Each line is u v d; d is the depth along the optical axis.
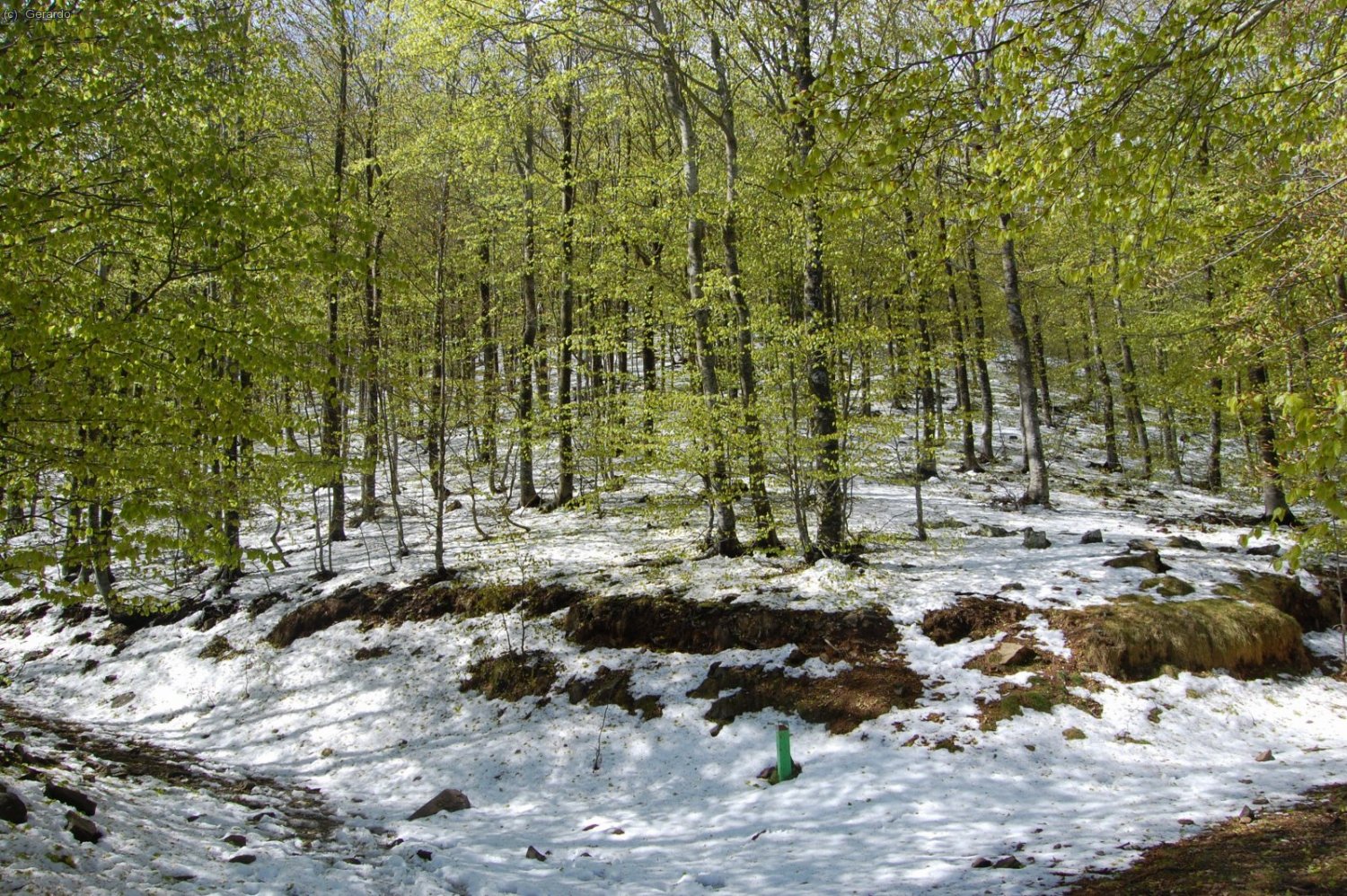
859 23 12.96
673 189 13.80
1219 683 8.87
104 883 4.76
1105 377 21.02
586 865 6.68
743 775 8.53
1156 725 8.25
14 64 5.41
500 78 13.59
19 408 5.62
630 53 11.98
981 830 6.62
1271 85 5.57
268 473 8.23
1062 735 8.23
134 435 6.55
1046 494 15.70
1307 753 7.59
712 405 12.02
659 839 7.33
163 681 12.52
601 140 19.61
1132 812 6.63
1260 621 9.34
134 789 7.54
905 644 9.96
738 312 12.45
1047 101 5.15
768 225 12.66
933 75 5.02
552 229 15.60
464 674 11.18
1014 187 5.36
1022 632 9.82
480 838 7.50
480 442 17.83
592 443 15.05
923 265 6.25
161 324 5.95
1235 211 7.10
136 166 6.02
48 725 10.80
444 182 14.58
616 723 9.73
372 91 16.55
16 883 4.38
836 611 10.60
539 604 12.14
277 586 14.40
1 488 6.34
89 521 7.93
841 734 8.78
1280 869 4.96
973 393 30.92
